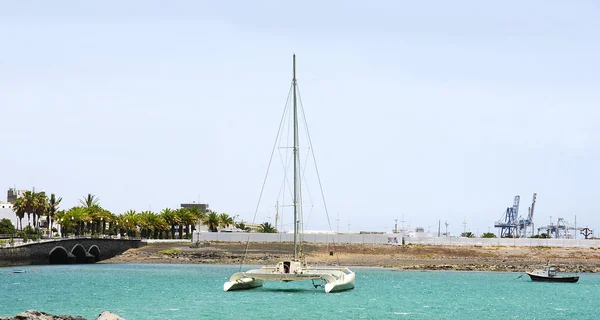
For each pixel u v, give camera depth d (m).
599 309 86.75
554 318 77.31
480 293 108.75
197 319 69.75
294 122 98.81
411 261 196.12
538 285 128.12
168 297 91.50
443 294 105.75
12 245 149.50
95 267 163.00
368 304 86.38
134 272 147.50
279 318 71.25
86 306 81.50
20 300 88.00
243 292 97.88
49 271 143.00
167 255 197.38
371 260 196.38
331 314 75.12
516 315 79.62
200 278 131.00
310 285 111.50
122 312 75.44
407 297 98.81
